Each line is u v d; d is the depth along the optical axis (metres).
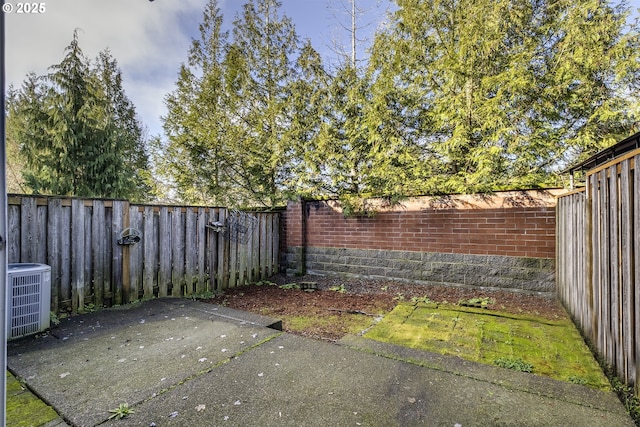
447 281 5.33
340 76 7.34
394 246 5.81
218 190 9.02
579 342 3.12
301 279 6.38
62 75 8.27
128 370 2.42
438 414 1.88
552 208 4.59
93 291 4.11
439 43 6.27
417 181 5.95
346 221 6.29
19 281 3.10
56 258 3.76
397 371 2.42
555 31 5.45
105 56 13.17
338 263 6.36
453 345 3.10
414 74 6.46
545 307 4.25
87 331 3.27
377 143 6.44
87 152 8.66
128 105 13.53
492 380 2.29
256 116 8.78
